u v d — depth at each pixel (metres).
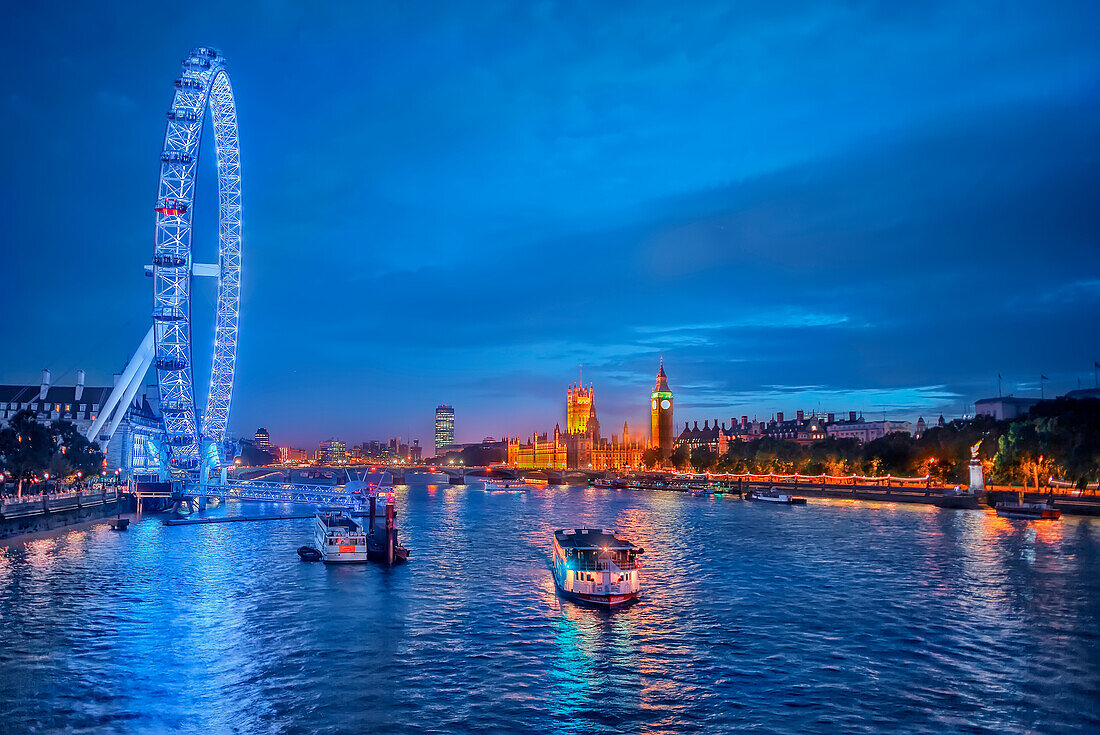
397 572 108.25
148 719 52.75
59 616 78.19
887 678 61.00
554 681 60.94
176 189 149.38
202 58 147.62
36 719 52.34
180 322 152.00
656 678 61.53
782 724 52.41
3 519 136.50
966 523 171.00
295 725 52.12
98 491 185.62
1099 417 185.00
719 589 95.19
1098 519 173.12
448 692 58.44
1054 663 64.38
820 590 93.81
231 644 70.12
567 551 92.06
